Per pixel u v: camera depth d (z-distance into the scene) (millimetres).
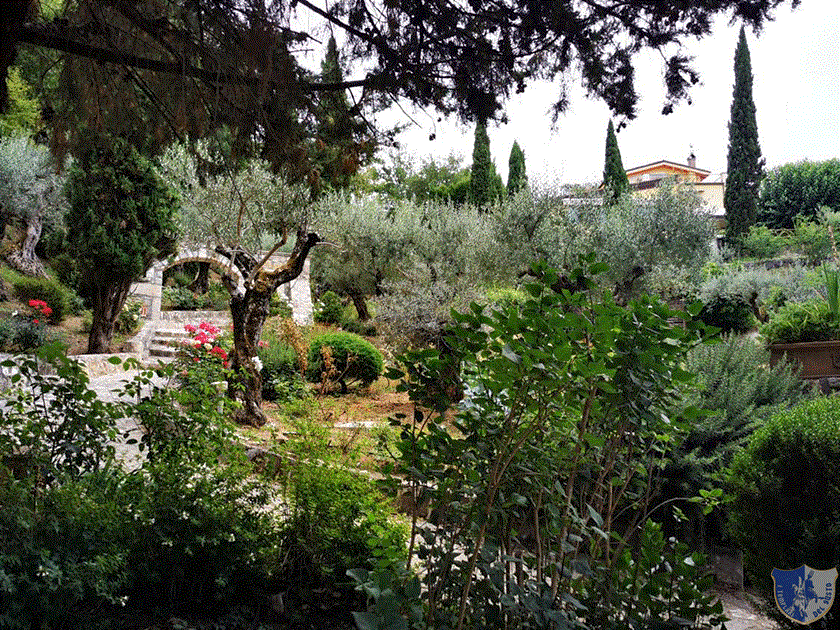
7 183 13164
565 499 2406
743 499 3525
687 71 3434
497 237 13094
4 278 13633
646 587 2312
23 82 12797
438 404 2270
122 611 2826
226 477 3438
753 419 5305
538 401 2184
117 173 10180
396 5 3236
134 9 3225
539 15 3303
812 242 19688
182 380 4320
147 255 10711
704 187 37562
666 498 4953
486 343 2193
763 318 13820
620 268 11719
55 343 3211
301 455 3711
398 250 15641
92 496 2881
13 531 2395
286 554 3520
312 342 11102
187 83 3756
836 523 3076
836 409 3488
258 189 7926
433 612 2143
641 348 2279
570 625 1964
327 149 3824
